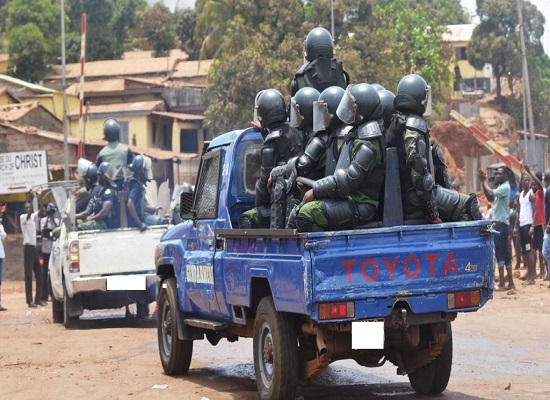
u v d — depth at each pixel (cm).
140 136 6028
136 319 1872
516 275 2316
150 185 1912
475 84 8588
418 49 6122
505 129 7144
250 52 4441
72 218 1753
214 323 1024
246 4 4734
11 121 4825
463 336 1383
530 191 2089
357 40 4634
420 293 819
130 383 1072
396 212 841
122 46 8431
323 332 829
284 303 829
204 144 1102
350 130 851
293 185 893
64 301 1736
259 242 885
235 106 4541
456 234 834
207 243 1033
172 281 1138
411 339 857
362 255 796
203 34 5753
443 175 926
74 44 7844
